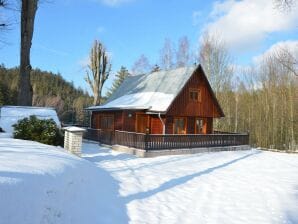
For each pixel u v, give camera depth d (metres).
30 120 15.72
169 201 9.26
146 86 28.23
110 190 9.35
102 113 28.02
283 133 44.44
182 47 49.91
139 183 11.10
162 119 23.91
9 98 51.44
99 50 35.72
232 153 23.36
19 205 4.86
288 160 21.36
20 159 7.23
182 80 24.88
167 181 11.93
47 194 5.79
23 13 20.16
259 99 48.03
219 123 47.03
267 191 11.39
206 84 26.06
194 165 16.59
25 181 5.51
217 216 8.23
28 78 20.38
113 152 19.33
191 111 25.08
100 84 36.03
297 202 10.07
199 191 10.80
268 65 47.97
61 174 7.11
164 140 19.77
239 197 10.35
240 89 52.03
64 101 77.94
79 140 15.04
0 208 4.50
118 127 24.98
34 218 4.99
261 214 8.63
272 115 45.88
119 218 7.28
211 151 23.14
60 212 5.85
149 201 9.04
